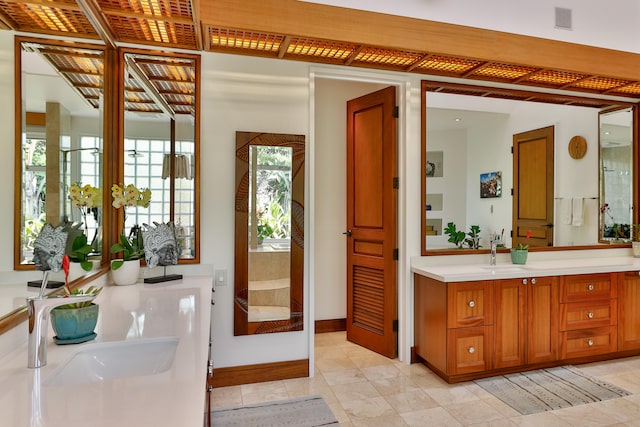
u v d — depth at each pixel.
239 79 2.86
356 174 3.88
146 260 2.40
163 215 2.70
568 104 3.86
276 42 2.68
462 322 2.91
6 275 1.33
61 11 1.81
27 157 1.51
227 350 2.87
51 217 1.67
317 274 4.27
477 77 3.46
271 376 2.96
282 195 2.95
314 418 2.45
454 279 2.88
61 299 1.21
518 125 3.67
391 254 3.46
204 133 2.79
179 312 1.77
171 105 2.73
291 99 2.98
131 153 2.63
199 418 0.85
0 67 1.39
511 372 3.12
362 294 3.80
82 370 1.30
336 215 4.34
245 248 2.87
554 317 3.16
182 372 1.11
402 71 3.28
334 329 4.32
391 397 2.72
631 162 4.09
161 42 2.65
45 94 1.68
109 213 2.54
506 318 3.02
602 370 3.19
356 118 3.89
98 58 2.34
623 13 3.45
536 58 3.14
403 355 3.38
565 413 2.51
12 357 1.25
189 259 2.76
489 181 3.57
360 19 2.69
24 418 0.85
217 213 2.83
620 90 3.83
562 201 3.83
